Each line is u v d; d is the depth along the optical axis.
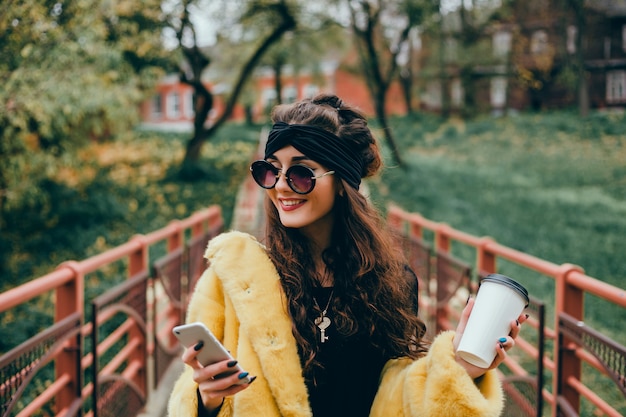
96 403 3.58
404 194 16.94
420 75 35.53
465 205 15.37
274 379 1.49
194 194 18.03
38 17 9.19
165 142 32.59
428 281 6.61
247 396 1.49
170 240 6.80
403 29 22.58
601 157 22.81
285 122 1.67
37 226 12.63
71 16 9.84
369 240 1.66
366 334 1.64
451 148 29.11
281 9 20.50
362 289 1.65
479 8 28.45
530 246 10.21
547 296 7.15
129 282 4.30
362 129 1.67
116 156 26.48
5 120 9.81
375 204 1.84
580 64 32.84
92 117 14.23
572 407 3.41
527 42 33.91
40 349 2.96
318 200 1.61
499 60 32.66
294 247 1.64
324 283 1.68
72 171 18.27
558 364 3.40
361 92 42.31
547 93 39.28
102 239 11.65
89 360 3.71
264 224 1.71
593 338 2.98
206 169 21.23
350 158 1.64
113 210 14.20
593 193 16.88
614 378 2.78
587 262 8.84
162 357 5.33
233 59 24.70
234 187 19.30
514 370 4.13
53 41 9.55
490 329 1.46
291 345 1.53
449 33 29.92
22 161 10.71
